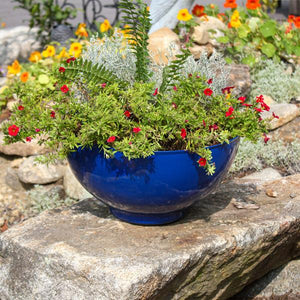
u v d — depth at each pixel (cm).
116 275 184
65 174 359
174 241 206
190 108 211
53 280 198
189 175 200
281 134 365
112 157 197
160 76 258
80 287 191
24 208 355
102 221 230
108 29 531
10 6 897
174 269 191
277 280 256
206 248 202
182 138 200
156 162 195
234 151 217
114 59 257
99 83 218
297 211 237
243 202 250
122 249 200
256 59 444
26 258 207
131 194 204
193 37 440
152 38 389
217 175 212
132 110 204
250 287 255
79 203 254
